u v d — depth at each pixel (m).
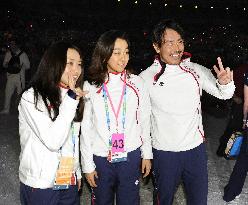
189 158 3.12
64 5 22.64
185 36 3.06
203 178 3.17
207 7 22.20
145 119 3.05
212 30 18.92
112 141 2.89
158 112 3.09
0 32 16.08
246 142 3.86
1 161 5.22
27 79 11.16
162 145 3.11
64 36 17.73
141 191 4.39
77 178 2.76
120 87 2.91
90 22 21.38
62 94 2.47
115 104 2.90
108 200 3.06
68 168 2.57
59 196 2.59
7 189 4.36
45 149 2.43
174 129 3.07
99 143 2.93
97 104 2.88
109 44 2.77
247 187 4.41
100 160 2.94
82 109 2.64
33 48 13.45
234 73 5.02
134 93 2.94
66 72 2.42
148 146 3.10
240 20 21.88
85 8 22.66
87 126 2.88
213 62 9.95
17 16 19.80
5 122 7.31
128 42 2.83
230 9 22.08
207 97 8.88
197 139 3.12
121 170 2.97
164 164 3.14
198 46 14.98
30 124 2.38
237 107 5.25
